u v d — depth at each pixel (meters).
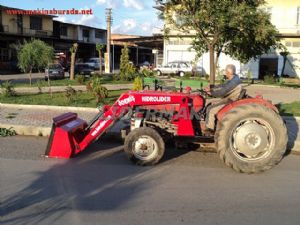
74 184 6.50
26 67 23.48
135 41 51.47
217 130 7.27
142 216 5.29
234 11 20.44
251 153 7.20
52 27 62.81
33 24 58.97
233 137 7.23
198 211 5.50
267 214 5.46
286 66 43.12
